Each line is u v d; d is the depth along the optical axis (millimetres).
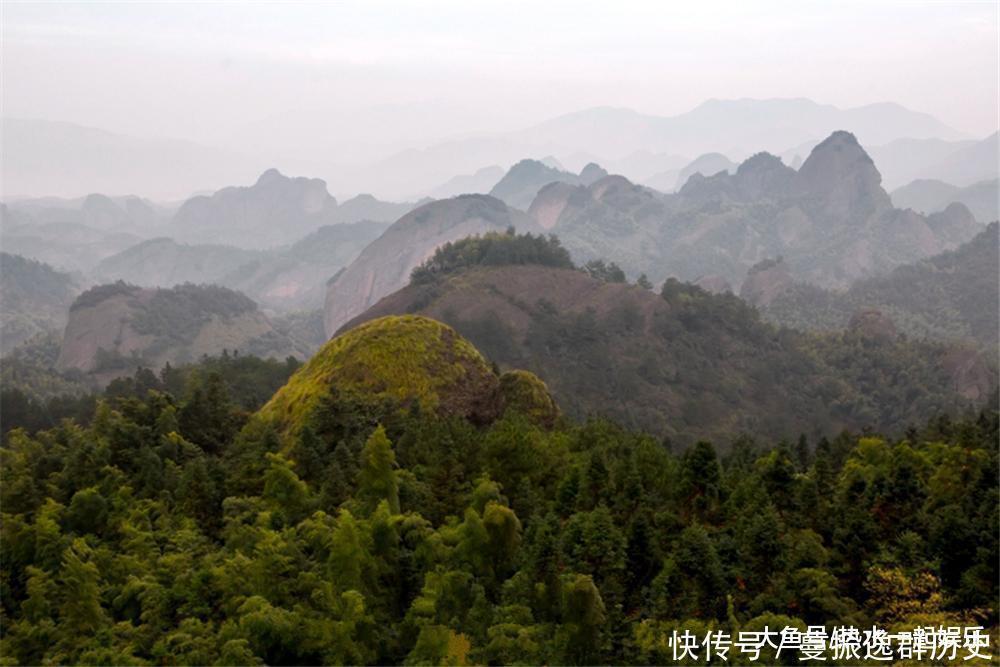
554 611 25688
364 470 31953
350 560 25234
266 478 32625
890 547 29453
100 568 27359
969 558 28047
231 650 21719
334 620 23750
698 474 33531
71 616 24344
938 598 25766
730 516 32281
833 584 27016
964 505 32938
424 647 23375
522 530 31719
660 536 30312
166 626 24453
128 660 22094
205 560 26875
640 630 24141
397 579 28172
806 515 32094
